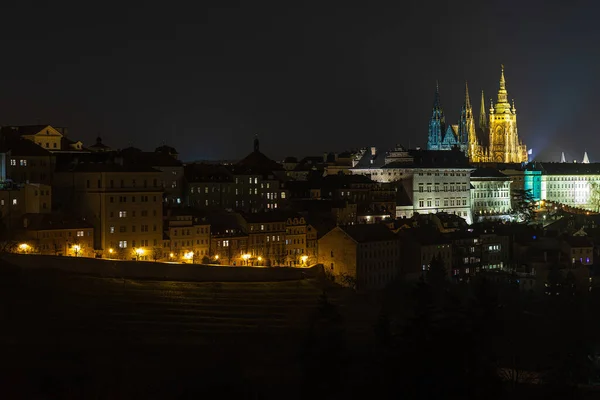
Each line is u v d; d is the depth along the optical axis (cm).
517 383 18875
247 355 19988
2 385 17462
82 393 17438
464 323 19900
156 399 17438
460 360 17338
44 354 19125
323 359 18050
